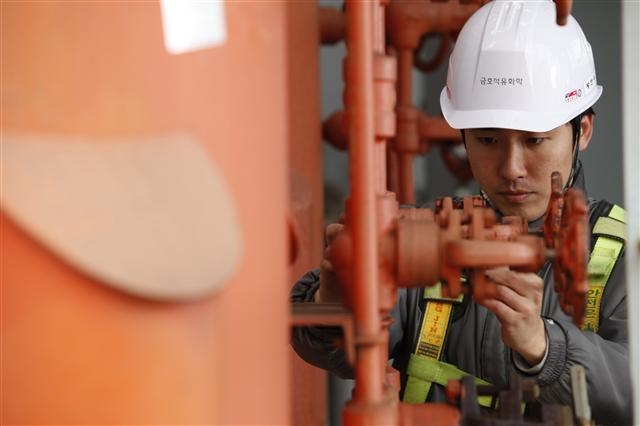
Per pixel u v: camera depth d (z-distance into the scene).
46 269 1.29
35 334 1.30
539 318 2.54
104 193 1.30
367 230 1.77
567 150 2.93
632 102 2.12
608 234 2.92
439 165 6.57
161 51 1.39
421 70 5.33
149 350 1.30
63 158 1.32
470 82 2.95
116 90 1.37
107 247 1.27
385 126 1.79
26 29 1.37
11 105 1.36
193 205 1.33
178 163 1.35
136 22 1.38
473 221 1.96
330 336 2.65
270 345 1.47
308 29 3.89
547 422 2.04
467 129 2.99
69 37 1.37
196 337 1.33
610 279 2.89
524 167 2.89
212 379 1.35
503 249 1.83
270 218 1.48
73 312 1.29
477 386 2.14
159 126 1.38
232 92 1.44
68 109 1.36
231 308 1.43
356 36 1.77
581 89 2.96
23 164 1.29
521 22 2.96
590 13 4.38
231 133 1.43
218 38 1.43
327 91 5.80
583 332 2.69
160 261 1.28
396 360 3.07
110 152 1.34
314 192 3.91
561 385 2.60
